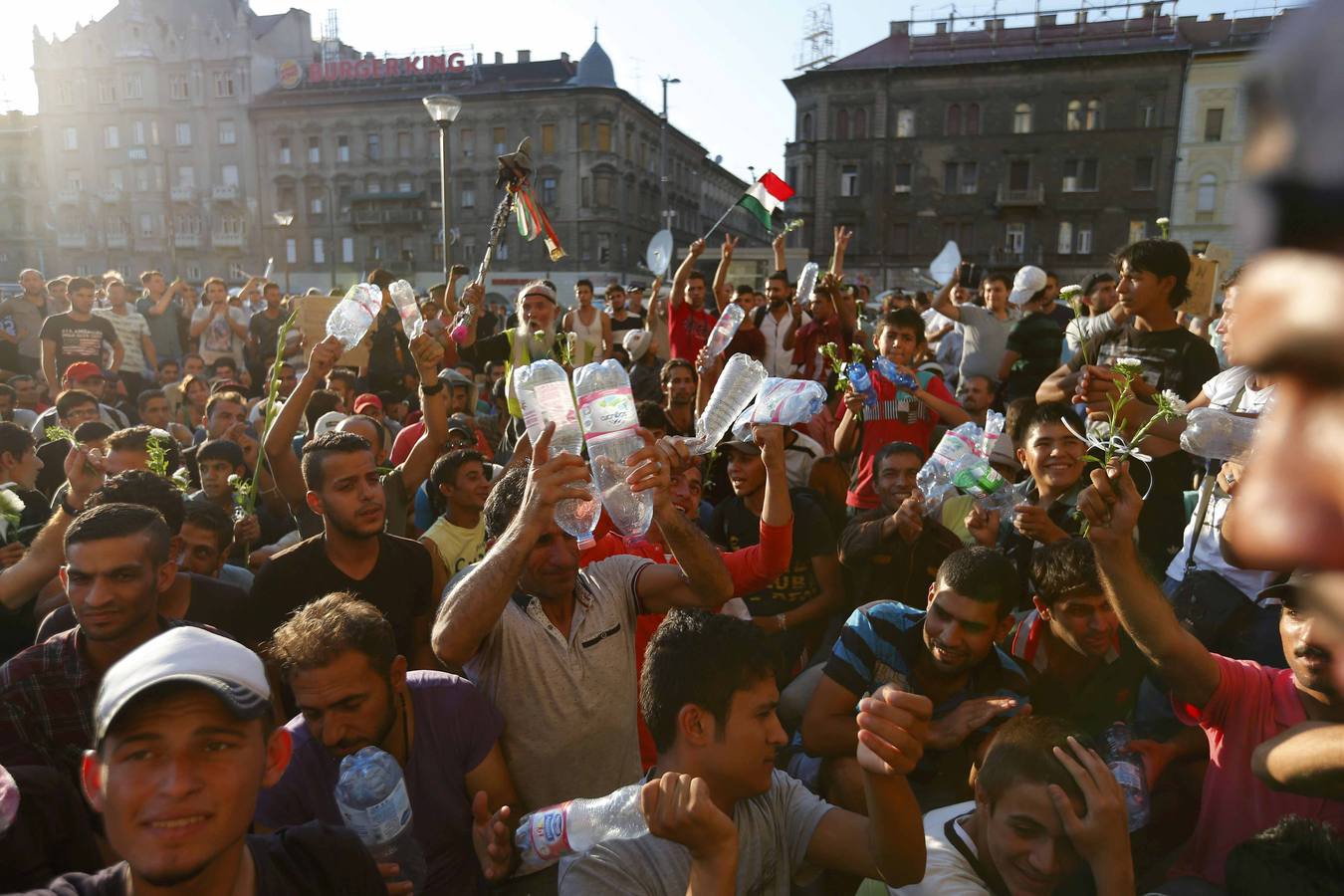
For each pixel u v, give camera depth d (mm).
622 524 2336
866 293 18016
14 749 2330
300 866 1613
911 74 45594
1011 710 2520
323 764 2219
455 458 3793
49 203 63938
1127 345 3820
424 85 55656
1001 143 44844
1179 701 2475
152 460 3820
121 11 60469
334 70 57844
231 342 11062
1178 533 3490
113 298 8828
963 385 7234
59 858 1913
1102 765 1853
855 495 4715
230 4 61750
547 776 2473
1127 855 1794
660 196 61375
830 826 2031
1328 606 235
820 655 4262
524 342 4906
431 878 2297
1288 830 1879
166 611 2941
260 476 4594
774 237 8359
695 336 7727
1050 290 8242
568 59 56094
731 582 2457
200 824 1369
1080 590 2545
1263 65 200
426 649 3311
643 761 2998
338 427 4742
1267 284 211
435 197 55250
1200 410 2051
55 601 3416
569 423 2330
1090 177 44031
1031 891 1907
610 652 2553
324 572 3049
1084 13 44250
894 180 46812
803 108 47969
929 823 2215
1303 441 223
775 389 2764
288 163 58094
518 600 2527
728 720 1864
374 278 8086
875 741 1647
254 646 2965
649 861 1844
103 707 1377
